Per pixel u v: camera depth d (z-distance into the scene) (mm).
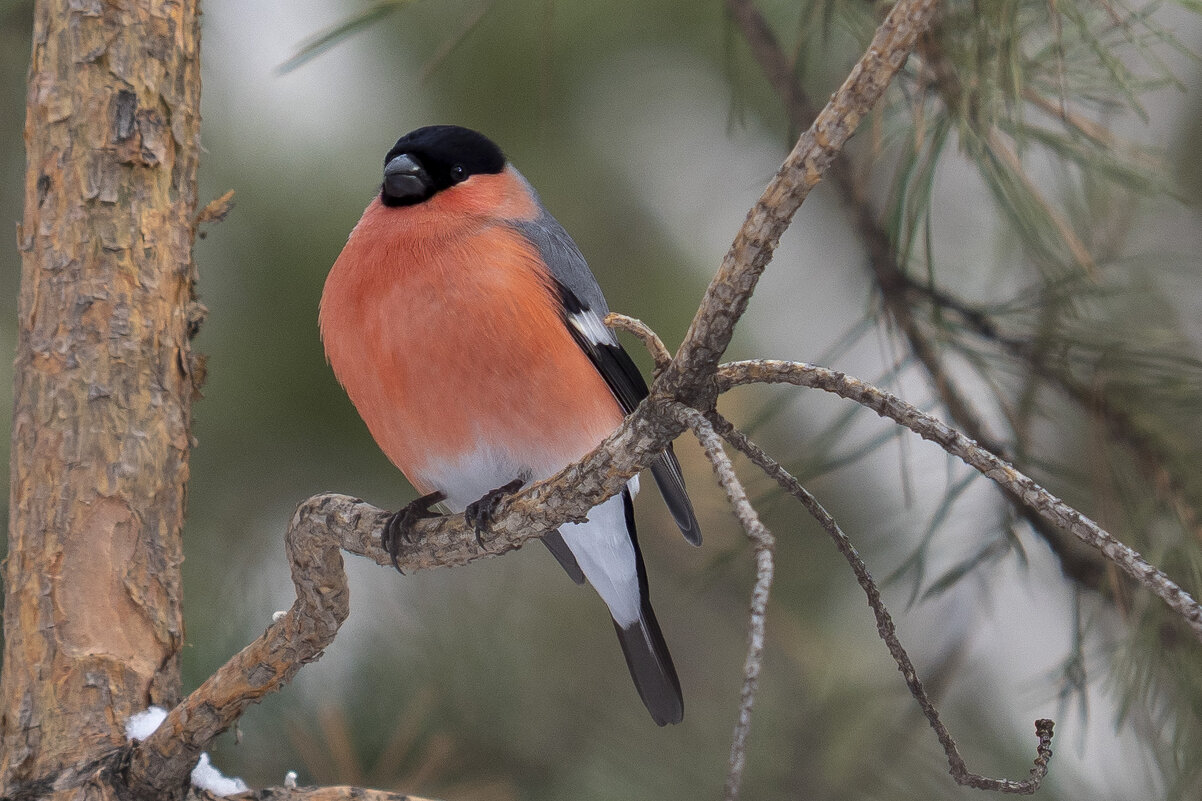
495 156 7746
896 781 8836
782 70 7652
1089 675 7406
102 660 5398
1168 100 9289
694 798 9031
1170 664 6656
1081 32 6270
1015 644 8859
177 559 5684
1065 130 7371
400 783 8359
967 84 6465
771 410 8758
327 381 9117
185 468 5766
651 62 9789
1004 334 7340
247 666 5258
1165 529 6938
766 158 9953
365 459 9492
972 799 8672
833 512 9719
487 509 6812
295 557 5434
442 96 9586
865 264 7895
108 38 5641
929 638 9164
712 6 9383
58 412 5500
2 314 8852
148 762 5230
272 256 9125
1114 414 7094
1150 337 7402
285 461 9336
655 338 4598
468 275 6863
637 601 7949
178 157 5805
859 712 9195
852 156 7746
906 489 7680
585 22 9391
